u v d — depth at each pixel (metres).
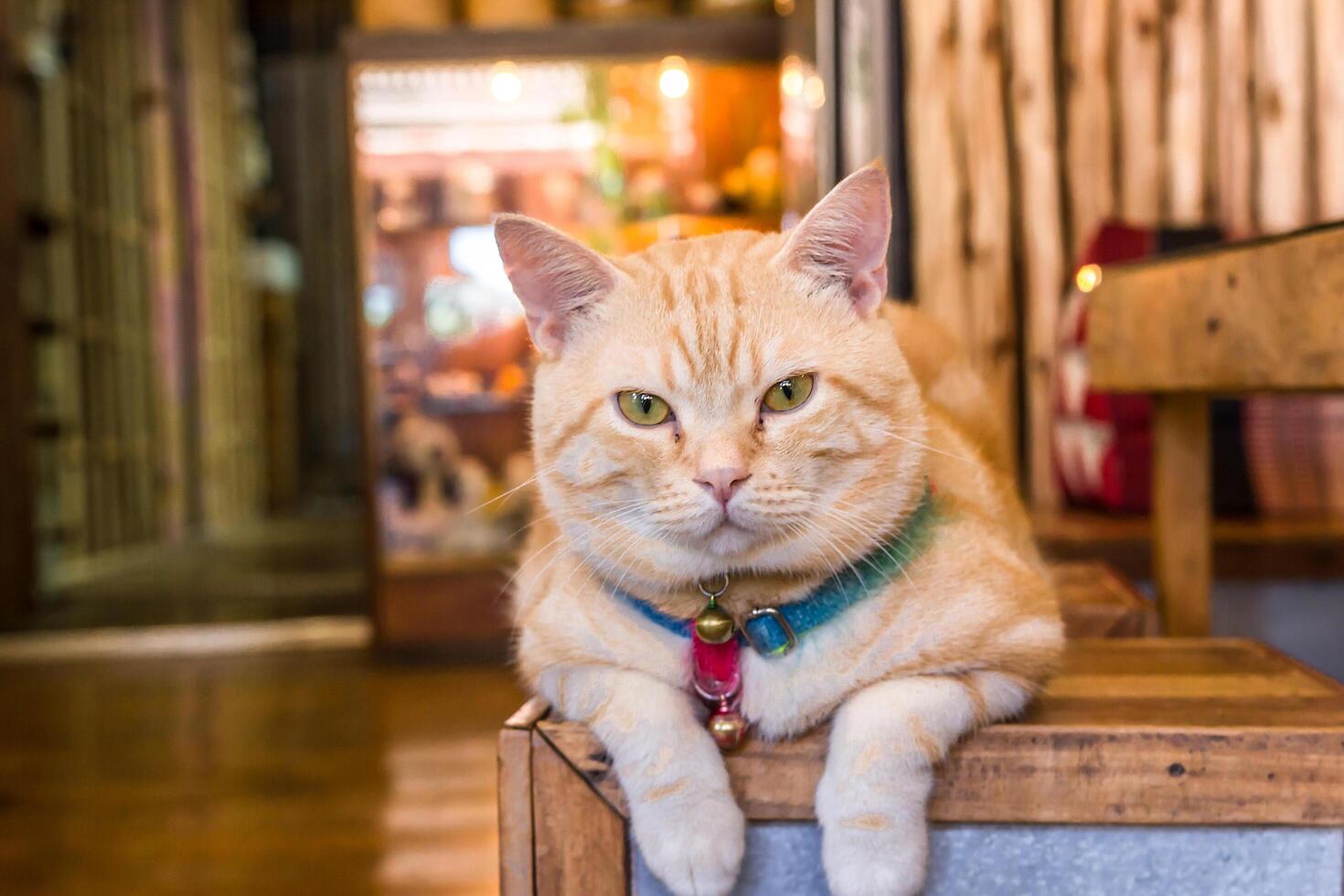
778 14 3.21
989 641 1.01
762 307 1.00
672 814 0.94
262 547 5.68
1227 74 2.80
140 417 5.46
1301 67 2.79
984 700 0.99
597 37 3.14
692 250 1.10
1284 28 2.79
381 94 3.20
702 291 1.00
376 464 3.20
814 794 0.98
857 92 2.76
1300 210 2.81
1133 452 2.49
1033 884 1.00
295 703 2.86
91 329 4.91
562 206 3.39
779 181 3.40
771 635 0.98
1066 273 2.81
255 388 7.17
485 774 2.31
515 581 1.34
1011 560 1.11
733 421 0.97
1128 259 2.55
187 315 6.03
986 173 2.80
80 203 4.86
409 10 3.23
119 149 5.30
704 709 1.03
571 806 1.01
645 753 0.96
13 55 3.91
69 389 4.71
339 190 7.87
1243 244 1.17
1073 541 2.25
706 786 0.95
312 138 7.83
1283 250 1.09
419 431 3.32
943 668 1.00
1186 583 1.62
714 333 0.97
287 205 7.88
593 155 3.38
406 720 2.69
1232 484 2.55
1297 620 2.35
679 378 0.97
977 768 0.98
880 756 0.92
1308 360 1.05
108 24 5.20
